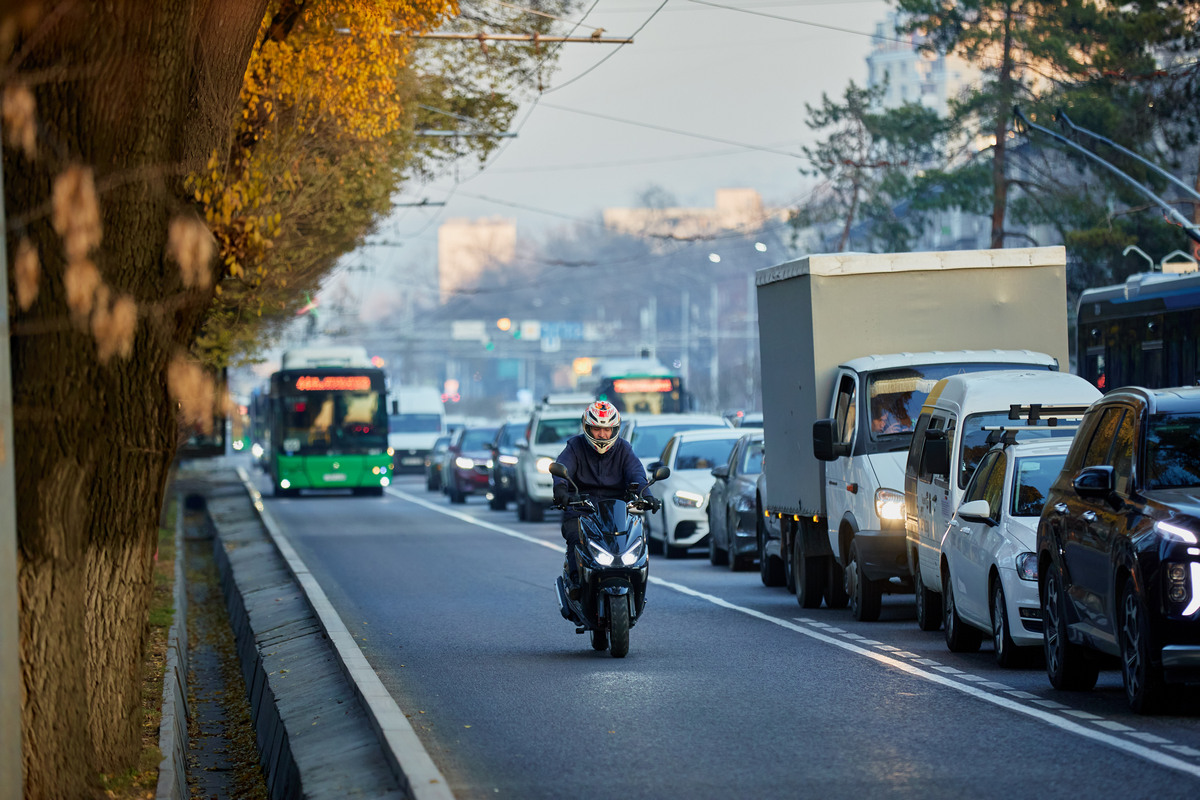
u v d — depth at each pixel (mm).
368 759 17125
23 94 12523
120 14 14555
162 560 46062
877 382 31406
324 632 27547
